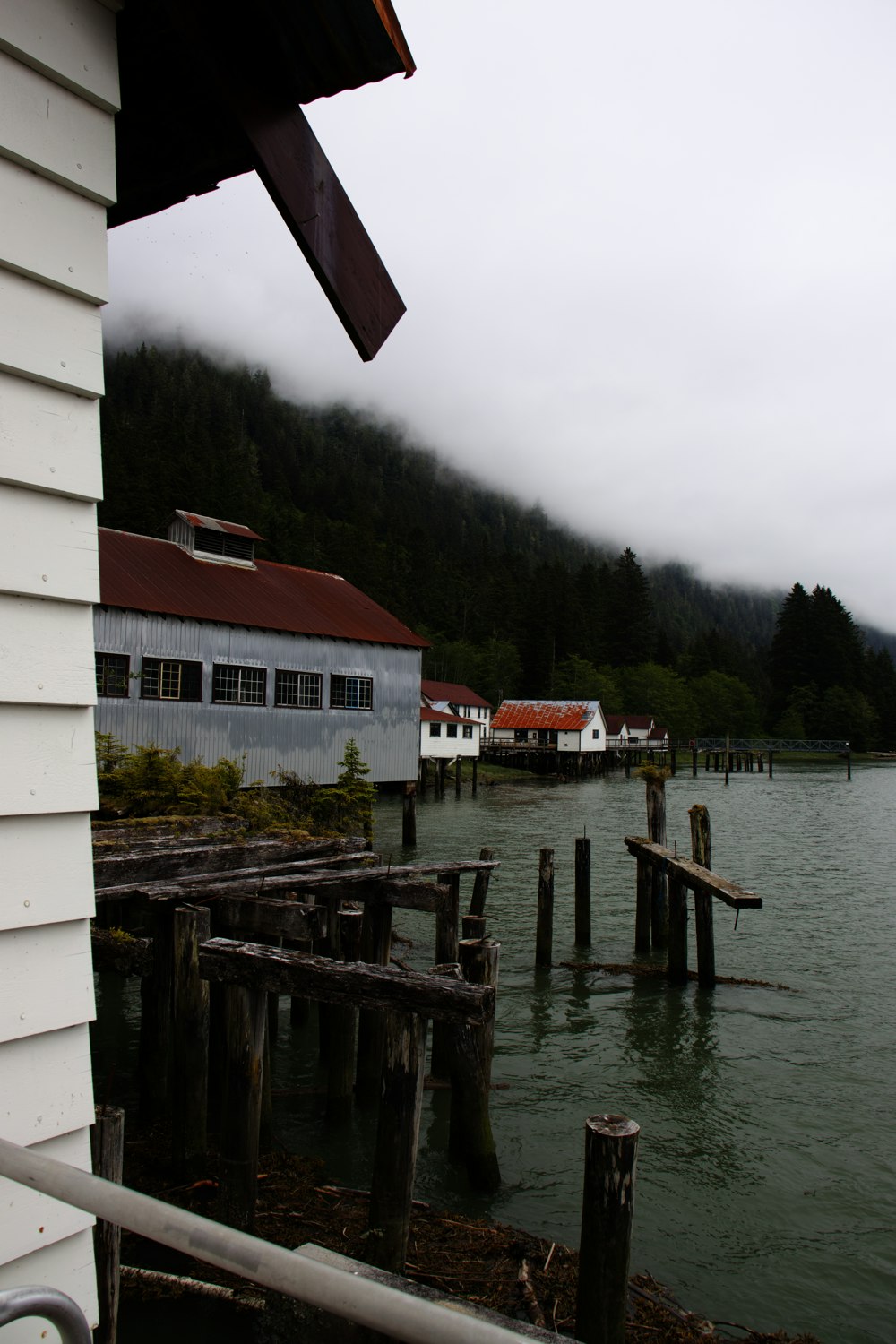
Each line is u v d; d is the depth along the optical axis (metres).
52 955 2.17
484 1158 6.08
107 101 2.34
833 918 15.20
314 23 2.33
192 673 23.53
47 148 2.20
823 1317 4.85
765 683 136.00
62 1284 2.10
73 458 2.27
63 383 2.24
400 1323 1.24
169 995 6.91
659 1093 7.84
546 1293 4.64
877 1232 5.69
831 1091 7.91
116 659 21.95
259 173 2.44
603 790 50.69
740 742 83.00
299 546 100.62
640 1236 5.61
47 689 2.19
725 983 11.27
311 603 28.64
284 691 25.98
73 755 2.24
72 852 2.23
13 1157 1.68
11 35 2.11
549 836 26.31
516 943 13.23
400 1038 4.64
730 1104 7.62
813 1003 10.51
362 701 28.38
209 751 23.72
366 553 105.81
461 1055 6.16
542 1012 10.07
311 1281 1.33
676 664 122.25
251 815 11.49
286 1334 2.58
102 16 2.34
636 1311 4.71
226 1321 4.26
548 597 114.50
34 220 2.19
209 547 27.69
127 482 79.25
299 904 6.64
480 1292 4.61
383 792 38.94
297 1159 6.21
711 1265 5.30
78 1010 2.21
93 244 2.34
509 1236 5.23
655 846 12.62
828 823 32.25
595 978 11.46
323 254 2.62
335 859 9.01
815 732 106.44
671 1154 6.70
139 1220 1.49
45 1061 2.14
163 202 3.11
